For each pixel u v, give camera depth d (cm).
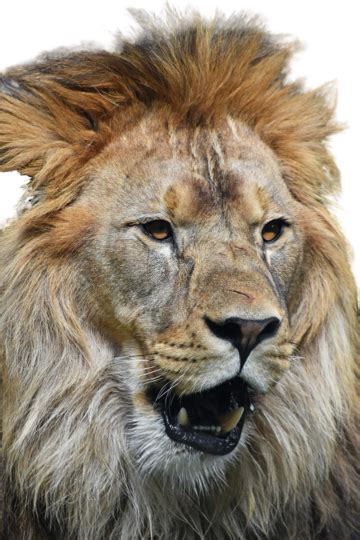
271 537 901
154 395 852
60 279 862
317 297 915
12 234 877
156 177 859
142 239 852
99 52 915
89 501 858
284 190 905
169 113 889
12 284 861
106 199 866
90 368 862
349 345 927
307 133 963
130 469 865
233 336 789
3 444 870
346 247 947
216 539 891
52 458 853
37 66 924
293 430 886
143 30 932
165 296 839
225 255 833
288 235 891
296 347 902
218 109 896
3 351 864
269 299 798
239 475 874
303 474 889
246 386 849
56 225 868
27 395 856
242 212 855
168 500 870
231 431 843
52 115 900
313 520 914
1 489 873
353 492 931
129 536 872
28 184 909
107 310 862
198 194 849
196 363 805
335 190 982
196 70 885
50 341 861
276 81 959
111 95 895
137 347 854
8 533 872
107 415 863
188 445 836
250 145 897
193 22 925
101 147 888
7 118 903
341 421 912
